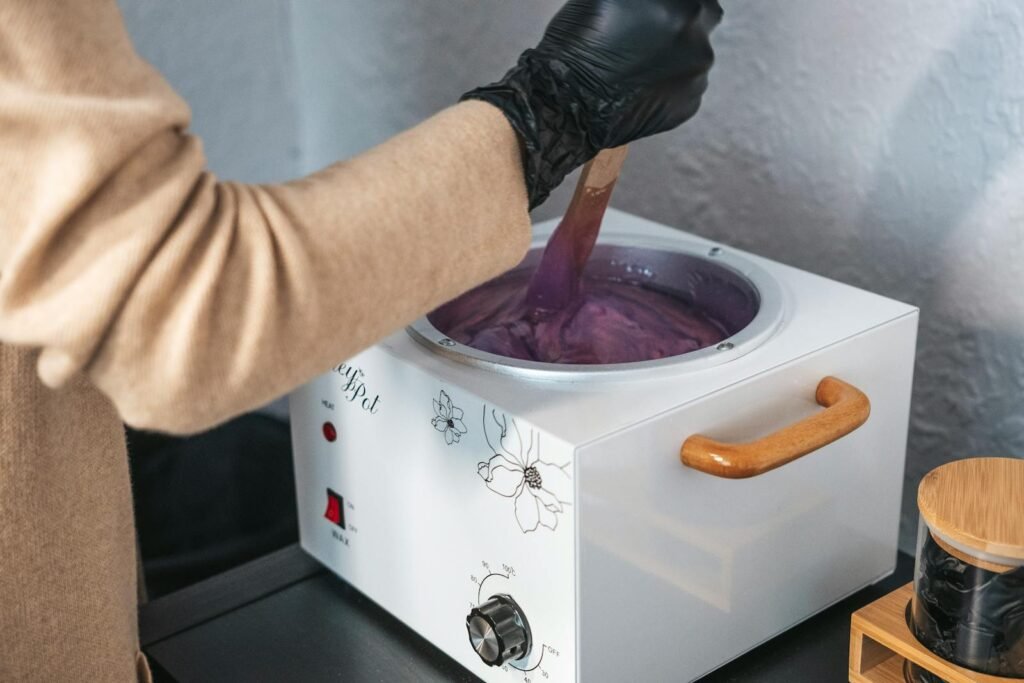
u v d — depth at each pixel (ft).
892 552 3.31
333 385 3.16
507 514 2.67
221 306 1.81
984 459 2.64
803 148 3.84
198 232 1.78
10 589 2.45
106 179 1.72
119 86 1.76
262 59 5.38
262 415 5.56
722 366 2.75
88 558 2.61
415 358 2.87
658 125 2.43
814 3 3.63
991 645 2.45
